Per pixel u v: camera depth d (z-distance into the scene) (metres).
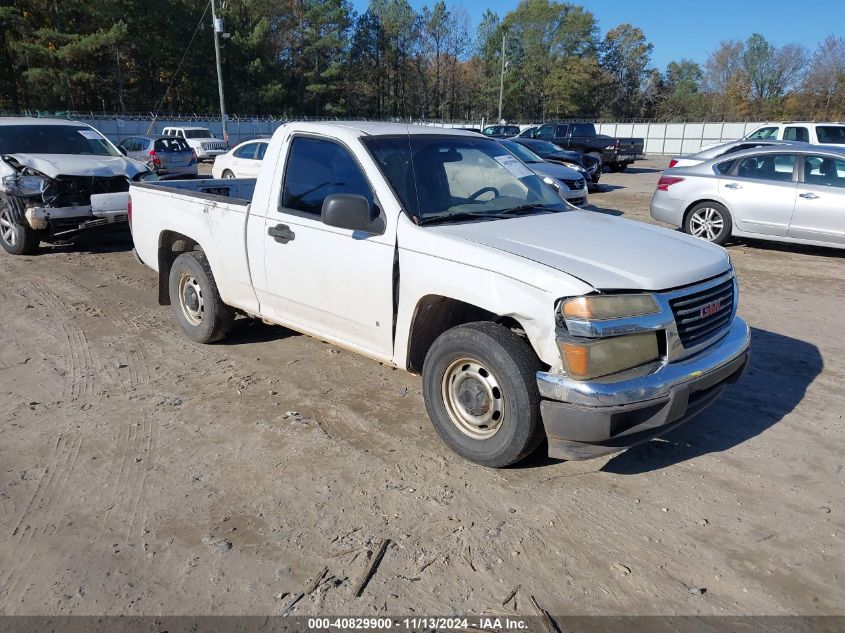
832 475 3.59
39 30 43.06
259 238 4.61
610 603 2.63
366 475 3.56
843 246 8.88
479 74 88.31
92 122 39.44
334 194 4.01
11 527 3.12
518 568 2.83
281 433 4.03
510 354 3.27
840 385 4.80
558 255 3.39
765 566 2.85
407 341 3.82
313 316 4.43
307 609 2.60
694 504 3.31
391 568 2.83
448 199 4.07
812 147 9.34
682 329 3.28
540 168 13.13
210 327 5.40
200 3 54.16
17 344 5.64
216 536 3.05
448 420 3.69
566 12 84.88
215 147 30.97
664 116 87.88
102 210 8.80
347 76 76.19
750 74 79.38
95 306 6.79
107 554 2.93
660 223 12.61
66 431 4.06
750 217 9.55
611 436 3.08
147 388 4.71
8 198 8.80
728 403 4.50
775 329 6.12
